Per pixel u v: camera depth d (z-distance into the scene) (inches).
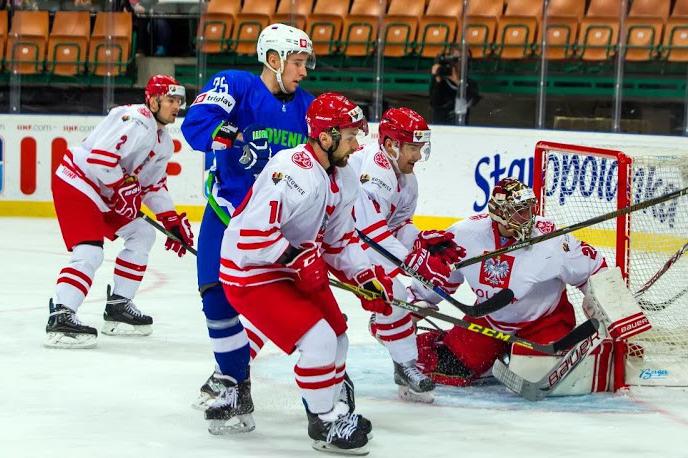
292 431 323.6
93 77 976.3
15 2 975.0
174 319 519.8
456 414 345.7
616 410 352.8
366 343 463.5
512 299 349.1
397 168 363.6
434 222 874.8
